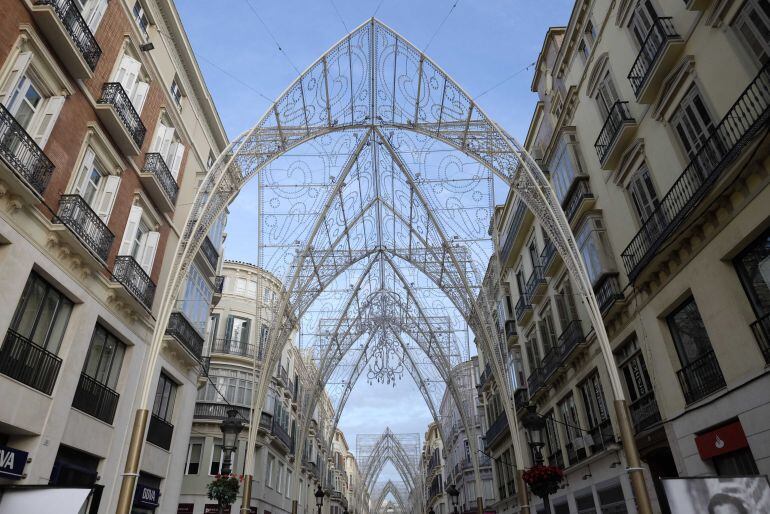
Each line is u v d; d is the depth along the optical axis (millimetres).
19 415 8727
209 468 21625
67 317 10484
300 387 31266
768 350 7691
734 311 8344
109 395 11867
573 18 15328
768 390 7547
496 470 27656
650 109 11078
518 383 22922
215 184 11477
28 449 9031
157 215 14539
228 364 24203
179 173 16125
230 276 26516
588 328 14648
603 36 13484
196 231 11195
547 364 18078
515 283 23406
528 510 15570
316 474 38594
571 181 15156
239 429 12195
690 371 9781
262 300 20438
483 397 31688
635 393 12195
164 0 14836
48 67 9805
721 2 8617
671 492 4973
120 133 12055
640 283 11164
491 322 18766
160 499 13922
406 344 33750
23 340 9047
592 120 14305
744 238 8039
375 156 17250
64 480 10047
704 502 4898
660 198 10789
